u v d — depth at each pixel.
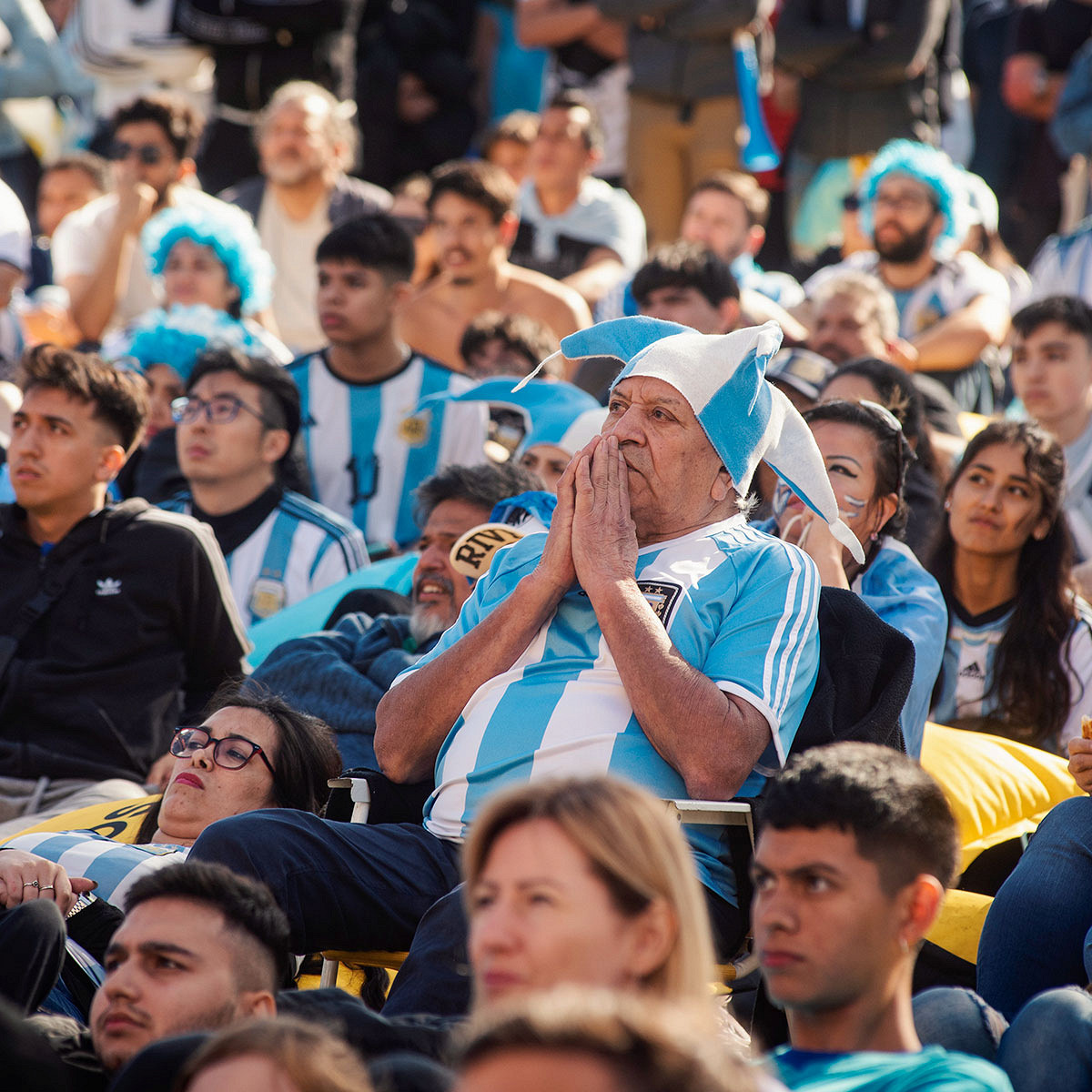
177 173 34.38
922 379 26.41
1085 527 25.28
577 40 40.69
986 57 41.28
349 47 39.09
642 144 38.59
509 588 14.38
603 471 13.59
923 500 20.73
